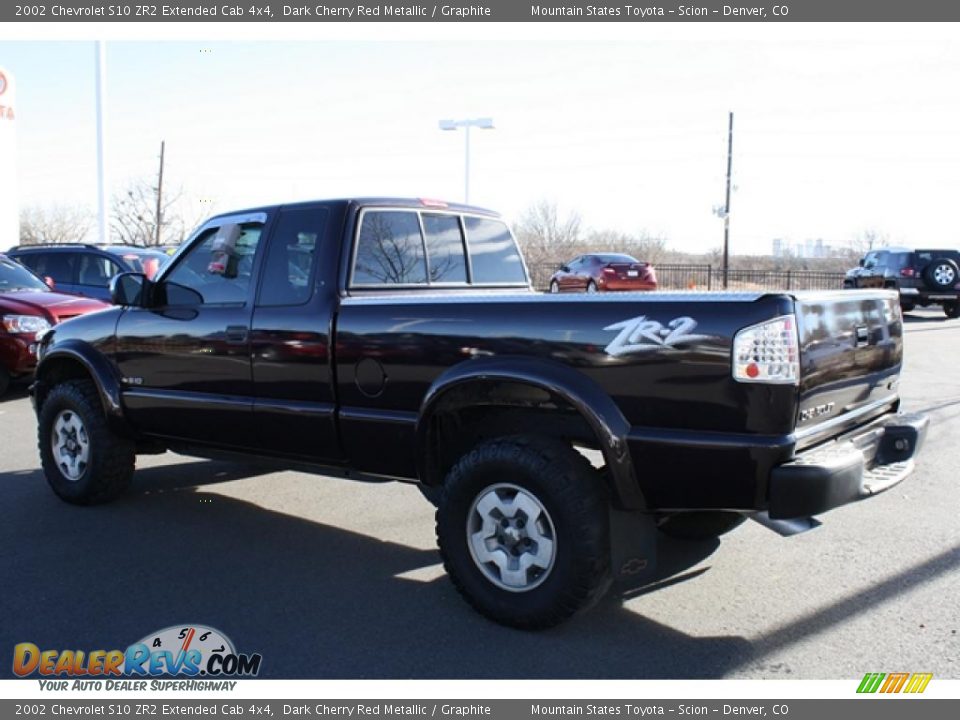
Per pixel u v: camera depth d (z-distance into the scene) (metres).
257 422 4.97
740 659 3.63
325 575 4.65
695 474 3.53
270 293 4.91
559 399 3.86
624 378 3.64
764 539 5.15
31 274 11.99
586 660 3.64
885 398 4.45
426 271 5.25
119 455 5.84
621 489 3.68
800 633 3.86
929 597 4.23
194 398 5.24
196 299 5.31
